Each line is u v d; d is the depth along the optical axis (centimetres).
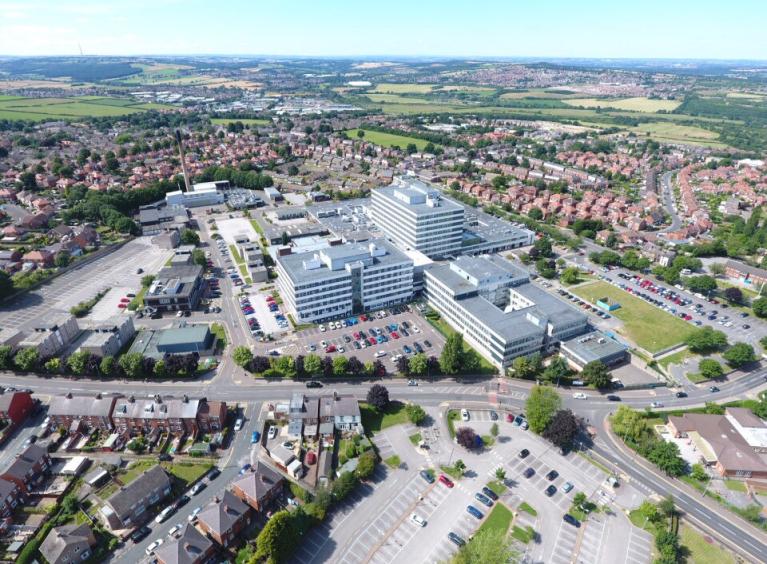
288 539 12494
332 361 19825
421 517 13950
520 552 12925
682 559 12875
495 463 15938
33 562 12338
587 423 17850
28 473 14400
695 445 16762
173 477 14950
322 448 16150
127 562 12538
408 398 18938
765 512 14338
